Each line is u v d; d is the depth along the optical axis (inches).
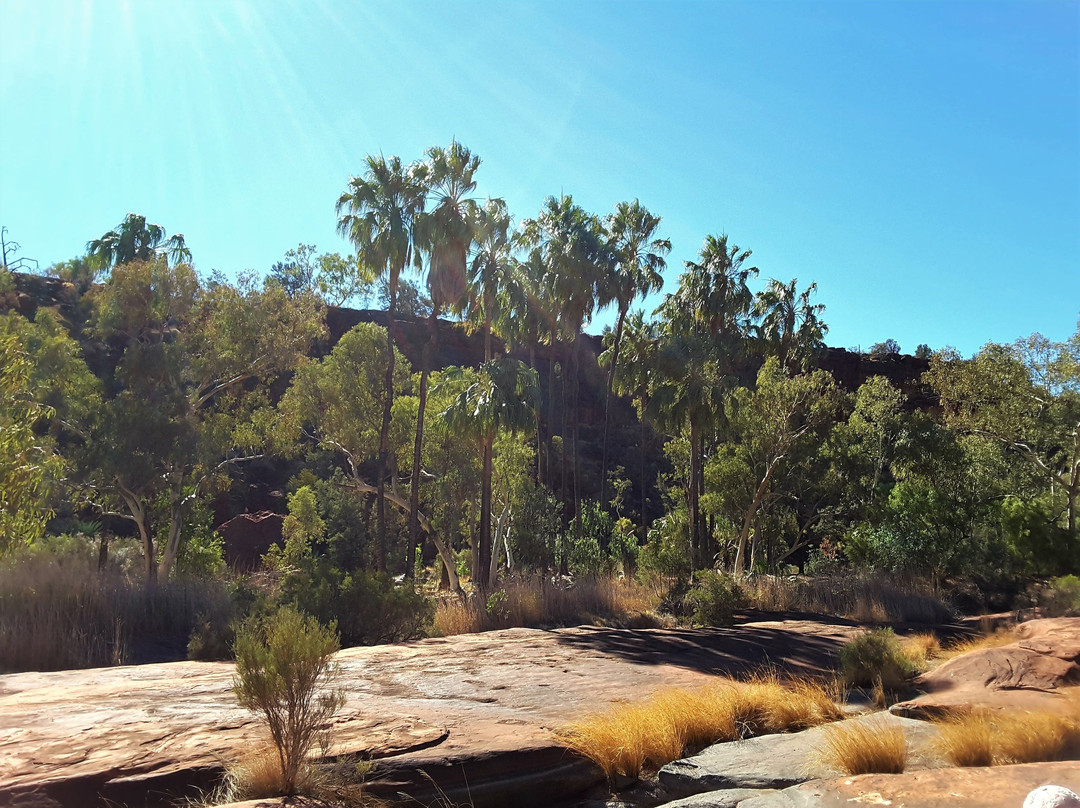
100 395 960.9
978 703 268.2
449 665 364.5
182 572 756.6
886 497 1210.0
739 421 1235.9
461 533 1332.4
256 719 221.1
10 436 378.0
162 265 1029.8
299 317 1112.8
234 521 1443.2
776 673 383.2
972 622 762.2
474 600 716.7
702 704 268.8
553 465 1995.6
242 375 1074.1
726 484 1226.0
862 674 371.6
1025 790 148.1
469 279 1037.8
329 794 176.1
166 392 977.5
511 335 1155.9
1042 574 1001.5
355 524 1266.0
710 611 734.5
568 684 323.9
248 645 182.2
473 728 232.7
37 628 454.3
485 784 199.0
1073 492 1073.5
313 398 1226.6
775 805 162.6
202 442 967.0
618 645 458.6
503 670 354.3
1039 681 300.8
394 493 1234.0
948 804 144.8
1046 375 1137.4
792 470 1223.5
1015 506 1058.7
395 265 986.7
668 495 1646.2
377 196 975.6
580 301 1154.0
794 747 230.8
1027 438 1159.6
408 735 214.8
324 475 1587.1
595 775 217.9
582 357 2418.8
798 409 1197.7
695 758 226.1
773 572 1301.7
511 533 1048.2
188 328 1064.8
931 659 480.1
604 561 1051.9
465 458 1198.9
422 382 1016.2
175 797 173.8
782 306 1592.0
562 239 1166.3
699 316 1298.0
